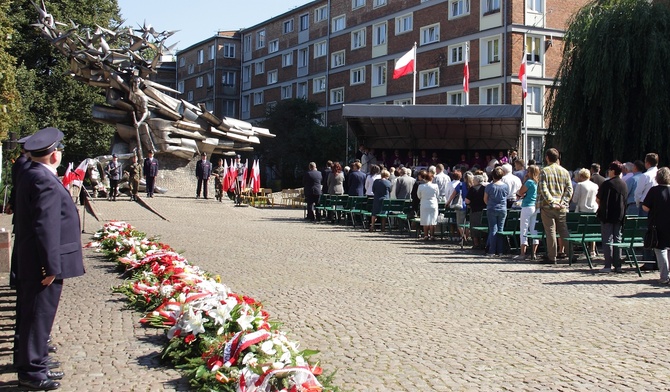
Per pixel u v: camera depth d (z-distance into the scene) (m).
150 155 29.81
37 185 5.56
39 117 39.62
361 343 7.07
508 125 29.73
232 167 33.59
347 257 14.20
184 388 5.44
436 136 32.12
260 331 5.46
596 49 22.28
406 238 18.75
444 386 5.69
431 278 11.51
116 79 31.48
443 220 18.11
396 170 22.06
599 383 5.82
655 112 21.62
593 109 22.84
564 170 13.56
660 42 21.61
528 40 41.72
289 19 66.38
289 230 20.59
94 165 30.81
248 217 25.77
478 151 32.97
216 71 76.38
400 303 9.25
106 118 32.34
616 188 12.27
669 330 7.80
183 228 20.31
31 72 37.84
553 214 13.47
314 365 5.70
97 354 6.42
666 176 11.06
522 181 17.45
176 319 6.38
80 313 8.16
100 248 13.49
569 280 11.45
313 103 56.06
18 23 38.69
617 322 8.20
